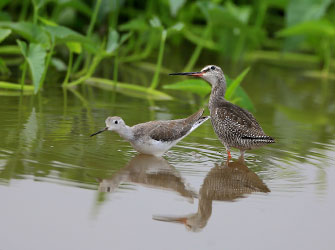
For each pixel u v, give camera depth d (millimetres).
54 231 8070
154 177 10336
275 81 20938
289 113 16438
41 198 8984
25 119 13469
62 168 10297
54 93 16641
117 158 11242
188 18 24078
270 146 12820
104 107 15375
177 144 12734
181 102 16984
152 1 23516
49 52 18234
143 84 18844
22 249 7555
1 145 11328
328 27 20703
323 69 23812
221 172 10852
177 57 23328
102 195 9289
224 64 22766
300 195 9742
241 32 23375
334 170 11086
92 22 18938
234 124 12070
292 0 22766
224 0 25500
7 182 9461
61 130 12766
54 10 21938
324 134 14117
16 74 18391
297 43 23500
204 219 8719
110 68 20844
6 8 22984
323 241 8148
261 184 10250
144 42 24375
